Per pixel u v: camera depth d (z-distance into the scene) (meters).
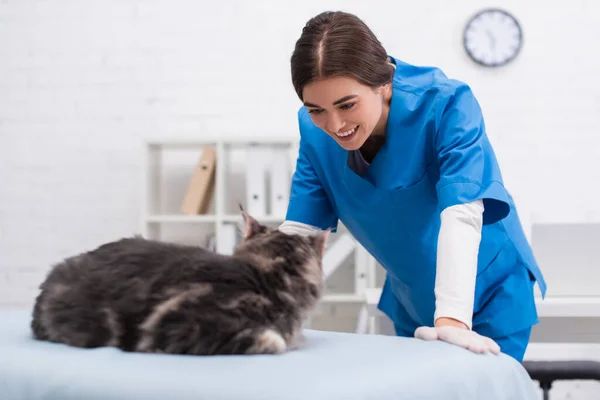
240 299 1.05
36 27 3.46
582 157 3.23
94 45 3.44
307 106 1.28
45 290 1.19
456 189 1.29
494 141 3.26
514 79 3.26
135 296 1.07
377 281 3.33
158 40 3.42
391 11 3.31
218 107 3.41
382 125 1.47
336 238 3.30
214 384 0.85
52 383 0.93
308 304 1.16
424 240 1.54
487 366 1.05
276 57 3.40
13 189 3.44
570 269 2.78
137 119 3.42
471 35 3.25
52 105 3.44
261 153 3.09
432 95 1.42
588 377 1.60
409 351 1.06
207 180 3.14
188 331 1.01
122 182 3.42
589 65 3.23
